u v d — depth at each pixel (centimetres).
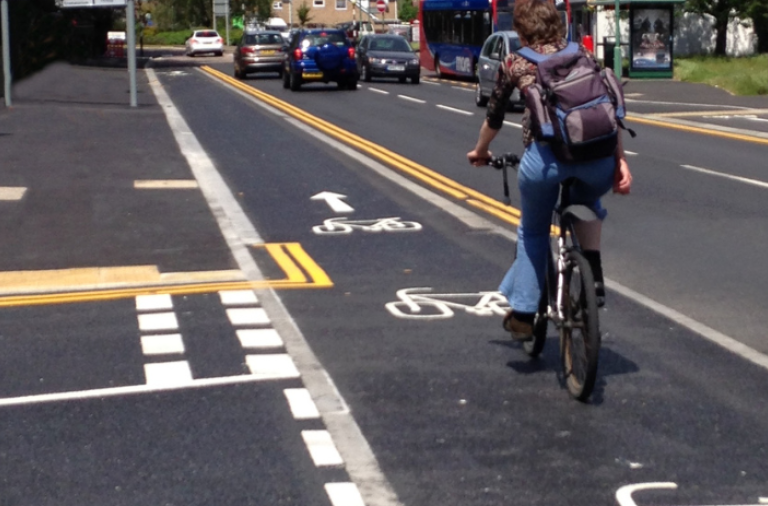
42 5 4347
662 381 748
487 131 714
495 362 797
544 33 680
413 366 787
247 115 2823
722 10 5688
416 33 7812
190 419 679
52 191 1588
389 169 1872
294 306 967
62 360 811
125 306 978
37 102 3033
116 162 1888
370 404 704
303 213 1453
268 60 4538
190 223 1377
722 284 1052
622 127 676
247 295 1012
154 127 2469
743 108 3058
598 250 702
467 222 1384
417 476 585
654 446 627
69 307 979
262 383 749
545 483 575
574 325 695
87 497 564
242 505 551
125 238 1284
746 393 721
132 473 595
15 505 554
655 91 3706
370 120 2755
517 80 672
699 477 582
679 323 906
